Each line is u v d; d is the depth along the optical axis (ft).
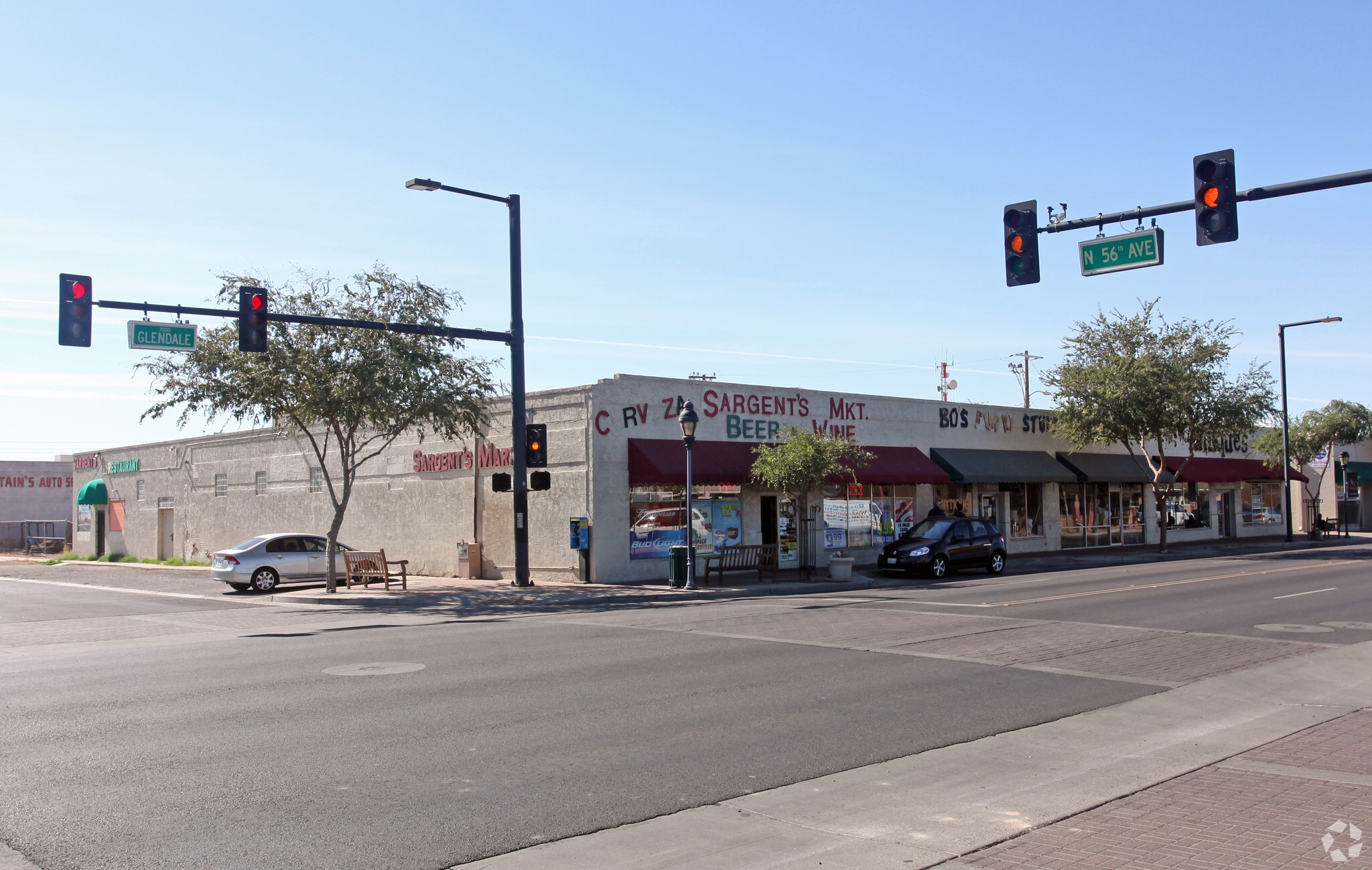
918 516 110.83
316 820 20.79
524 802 22.11
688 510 80.48
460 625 58.18
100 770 24.61
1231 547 133.80
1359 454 182.50
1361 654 42.78
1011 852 18.74
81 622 65.05
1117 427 116.78
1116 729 29.30
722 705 32.27
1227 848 18.63
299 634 54.44
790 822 20.80
